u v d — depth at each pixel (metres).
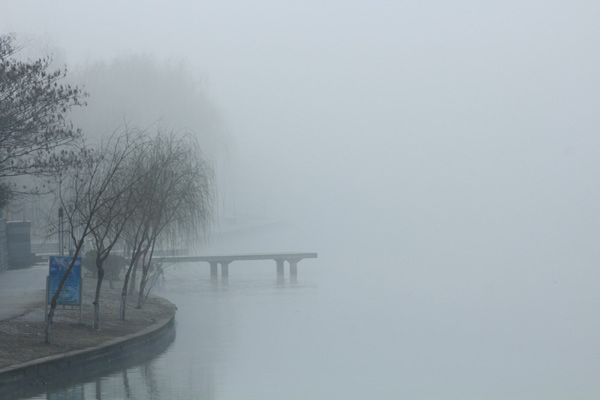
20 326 25.80
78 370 22.70
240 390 20.72
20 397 19.50
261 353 26.70
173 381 21.89
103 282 46.09
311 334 31.44
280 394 20.52
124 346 25.53
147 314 32.66
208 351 27.03
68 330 26.36
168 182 38.25
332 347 28.20
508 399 20.27
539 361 25.72
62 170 34.19
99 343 24.64
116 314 31.17
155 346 28.08
